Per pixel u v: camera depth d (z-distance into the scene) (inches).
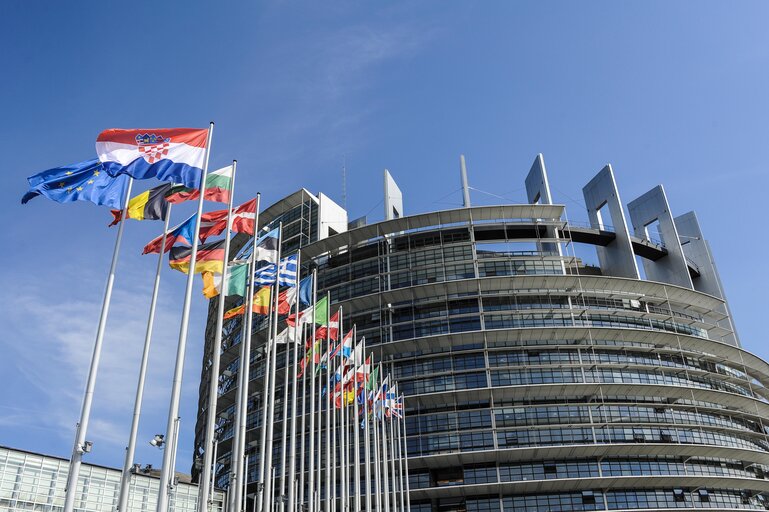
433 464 3302.2
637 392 3479.3
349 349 2140.7
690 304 3978.8
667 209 4517.7
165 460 1042.7
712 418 3590.1
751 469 3595.0
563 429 3312.0
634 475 3225.9
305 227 4382.4
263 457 1534.2
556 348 3558.1
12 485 2106.3
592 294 3767.2
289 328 1862.7
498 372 3486.7
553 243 3996.1
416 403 3469.5
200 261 1396.4
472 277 3782.0
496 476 3233.3
